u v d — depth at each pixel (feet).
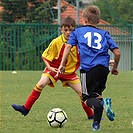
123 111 75.10
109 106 53.16
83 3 222.89
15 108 64.18
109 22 214.48
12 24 178.09
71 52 65.77
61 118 59.31
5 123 63.41
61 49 66.33
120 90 108.58
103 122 63.87
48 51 66.49
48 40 178.81
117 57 54.75
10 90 107.55
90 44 54.95
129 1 213.05
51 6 195.11
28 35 178.91
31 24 178.19
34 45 179.11
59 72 56.34
